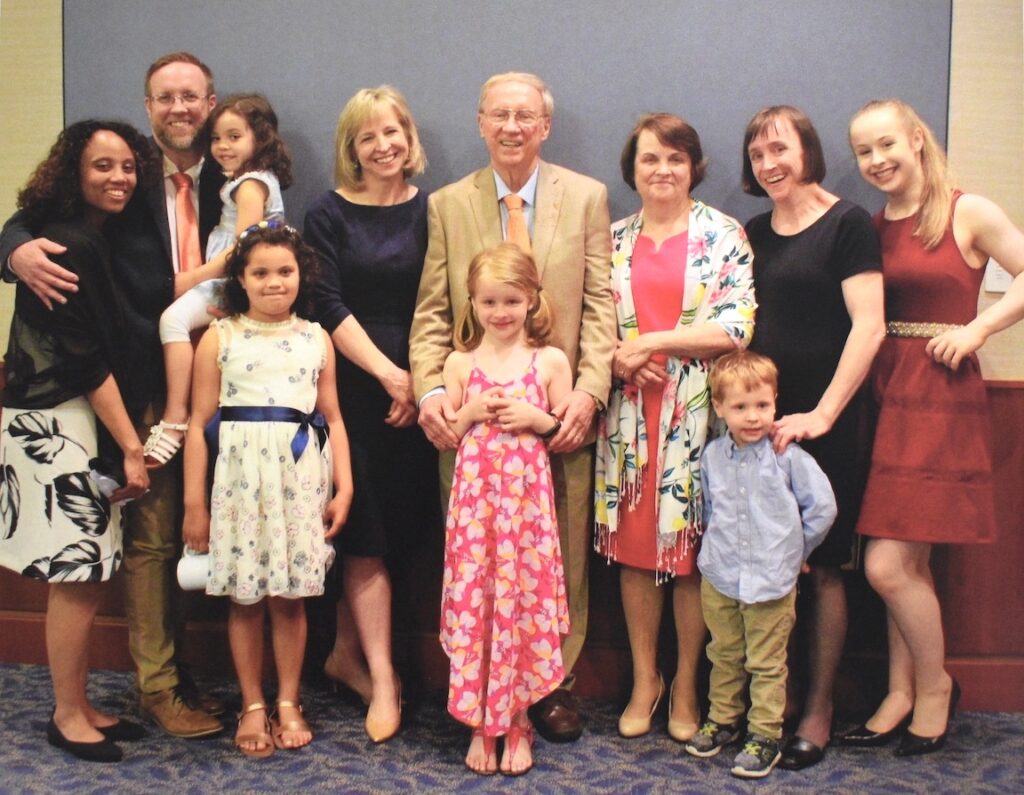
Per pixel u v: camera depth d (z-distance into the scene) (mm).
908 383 2180
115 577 2701
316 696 2566
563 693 2359
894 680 2348
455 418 2164
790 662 2420
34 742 2246
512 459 2113
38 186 2062
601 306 2252
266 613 2672
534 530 2137
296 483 2133
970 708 2549
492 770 2123
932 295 2174
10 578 2762
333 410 2275
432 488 2555
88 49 2650
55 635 2127
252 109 2314
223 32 2619
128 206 2229
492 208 2279
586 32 2541
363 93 2291
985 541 2156
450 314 2314
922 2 2477
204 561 2172
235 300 2176
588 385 2178
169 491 2297
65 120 2680
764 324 2240
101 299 2059
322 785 2057
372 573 2373
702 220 2281
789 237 2232
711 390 2197
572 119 2570
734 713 2258
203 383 2166
